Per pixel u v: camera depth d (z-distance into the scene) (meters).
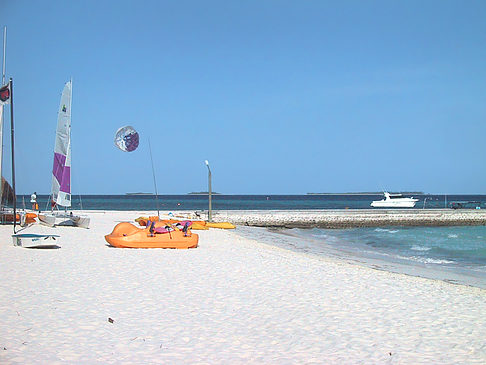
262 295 9.16
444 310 8.27
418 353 6.05
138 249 15.99
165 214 39.81
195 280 10.52
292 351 6.09
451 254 20.91
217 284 10.12
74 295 8.82
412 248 23.45
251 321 7.40
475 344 6.42
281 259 14.44
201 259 13.88
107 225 27.53
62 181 25.11
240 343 6.38
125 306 8.12
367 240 28.25
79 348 6.02
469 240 28.14
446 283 11.58
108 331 6.75
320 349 6.17
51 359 5.60
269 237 27.28
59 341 6.26
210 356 5.86
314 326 7.18
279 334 6.78
